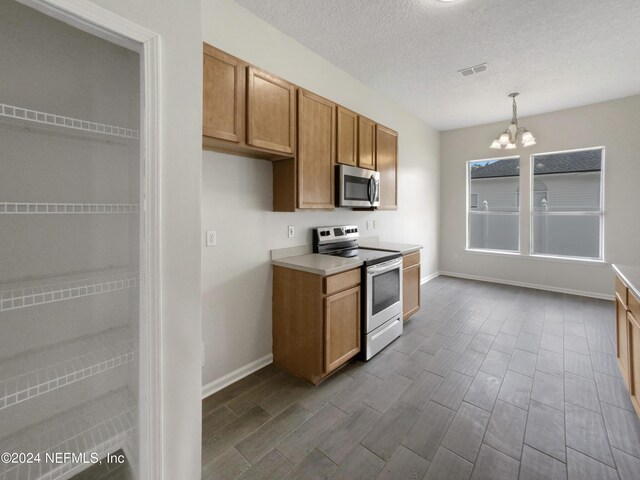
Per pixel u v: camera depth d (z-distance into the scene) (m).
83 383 1.36
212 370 2.10
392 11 2.20
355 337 2.44
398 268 2.93
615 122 3.95
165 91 1.14
